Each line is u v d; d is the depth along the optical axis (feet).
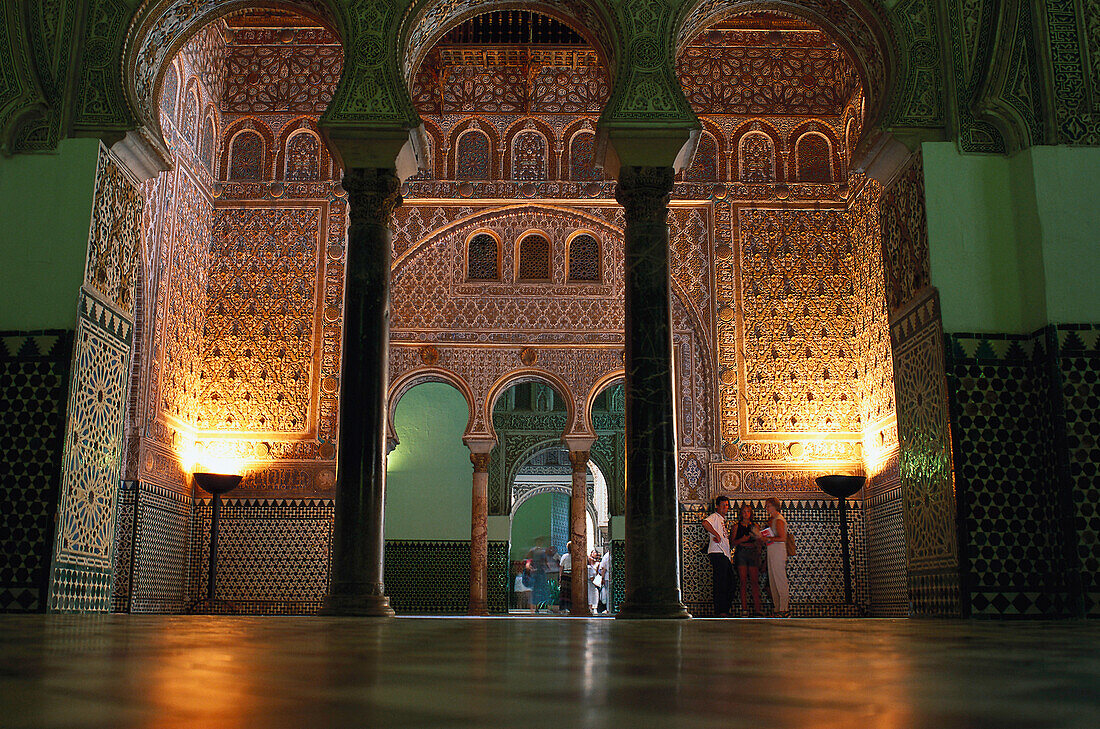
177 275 34.06
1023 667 4.65
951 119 19.58
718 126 38.99
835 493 34.81
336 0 21.12
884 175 21.33
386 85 20.71
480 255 38.50
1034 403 18.31
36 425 18.66
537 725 2.26
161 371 32.58
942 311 18.63
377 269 20.51
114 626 10.61
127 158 21.07
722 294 37.60
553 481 59.16
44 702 2.62
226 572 35.37
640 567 19.11
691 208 38.34
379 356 20.38
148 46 21.11
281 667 4.29
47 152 19.89
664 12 20.95
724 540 34.12
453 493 44.57
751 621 17.75
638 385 19.74
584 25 22.20
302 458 36.11
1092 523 17.13
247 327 37.01
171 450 33.71
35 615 16.72
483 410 37.45
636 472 19.49
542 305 38.04
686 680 3.73
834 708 2.70
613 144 20.39
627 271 20.26
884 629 11.51
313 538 35.55
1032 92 19.27
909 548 19.90
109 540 20.45
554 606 64.69
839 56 39.11
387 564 43.62
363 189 20.63
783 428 36.73
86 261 19.48
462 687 3.34
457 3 21.93
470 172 38.73
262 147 38.50
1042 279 18.26
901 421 20.42
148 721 2.23
